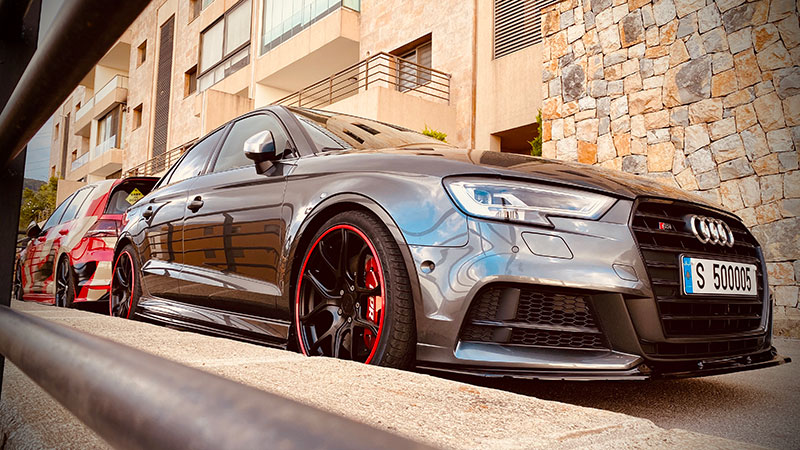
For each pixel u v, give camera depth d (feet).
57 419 3.34
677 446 2.41
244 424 0.45
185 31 59.00
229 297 8.51
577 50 21.16
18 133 2.06
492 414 2.94
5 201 2.63
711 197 17.34
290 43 45.42
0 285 2.62
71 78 1.33
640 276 5.84
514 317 5.76
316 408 0.48
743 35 16.76
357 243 6.70
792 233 15.62
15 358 1.23
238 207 8.62
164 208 10.88
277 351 4.89
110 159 67.67
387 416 2.84
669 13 18.49
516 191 6.04
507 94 32.22
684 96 18.08
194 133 54.34
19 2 2.27
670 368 5.95
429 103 33.30
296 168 7.98
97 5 0.94
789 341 13.89
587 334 5.96
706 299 6.37
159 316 10.24
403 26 38.55
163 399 0.54
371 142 8.50
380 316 6.14
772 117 16.15
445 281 5.76
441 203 6.05
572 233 5.88
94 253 15.66
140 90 65.31
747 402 6.41
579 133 20.95
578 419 2.86
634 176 7.45
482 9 33.99
